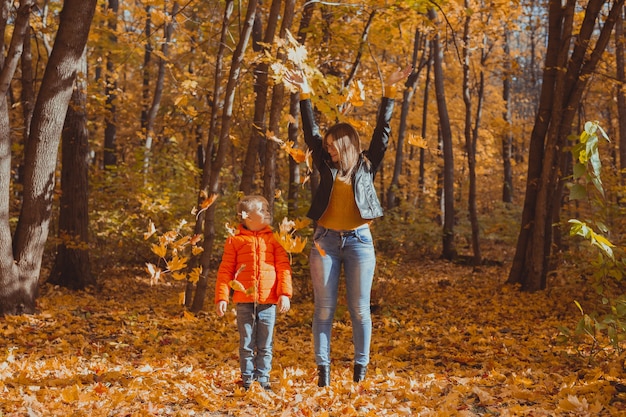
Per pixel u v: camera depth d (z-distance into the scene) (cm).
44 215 809
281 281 462
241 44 867
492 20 1612
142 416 392
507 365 586
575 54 1161
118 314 830
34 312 796
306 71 595
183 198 1628
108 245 1523
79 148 1202
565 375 533
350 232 446
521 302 1056
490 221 2239
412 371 552
